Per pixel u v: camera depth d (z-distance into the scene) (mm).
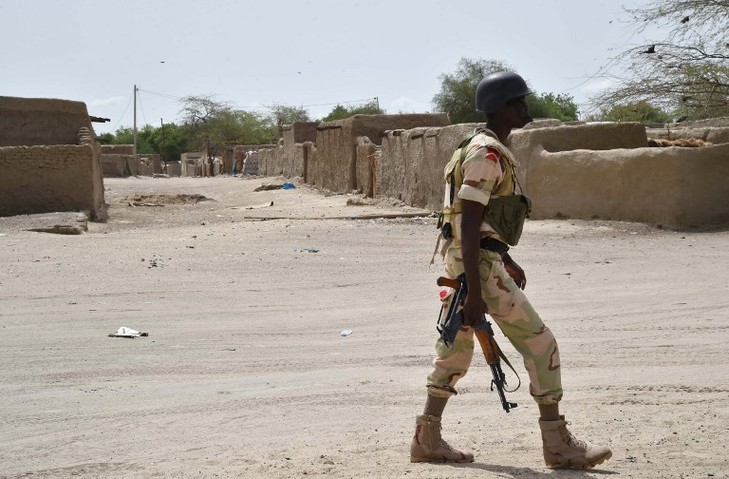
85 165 27328
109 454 5621
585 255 15586
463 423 6121
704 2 21969
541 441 5535
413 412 6512
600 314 10547
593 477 4637
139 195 40438
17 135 30250
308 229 20391
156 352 9164
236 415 6555
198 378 7938
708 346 8539
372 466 4984
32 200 27047
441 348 4906
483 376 7605
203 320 11086
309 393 7195
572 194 20750
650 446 5301
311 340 9680
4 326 10828
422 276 14250
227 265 15609
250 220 24672
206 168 89875
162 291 13305
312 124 50812
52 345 9609
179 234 20297
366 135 36656
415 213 24062
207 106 105125
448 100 69188
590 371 7656
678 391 6797
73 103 30844
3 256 16969
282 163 55250
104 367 8469
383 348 9109
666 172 19016
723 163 19109
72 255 17016
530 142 21828
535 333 4699
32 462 5500
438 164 26031
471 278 4523
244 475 4961
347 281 13930
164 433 6102
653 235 18156
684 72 22484
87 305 12258
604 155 20156
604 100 23297
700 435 5520
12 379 8023
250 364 8492
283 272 14852
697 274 13141
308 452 5445
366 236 19000
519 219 4676
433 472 4785
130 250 17562
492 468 4855
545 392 4742
